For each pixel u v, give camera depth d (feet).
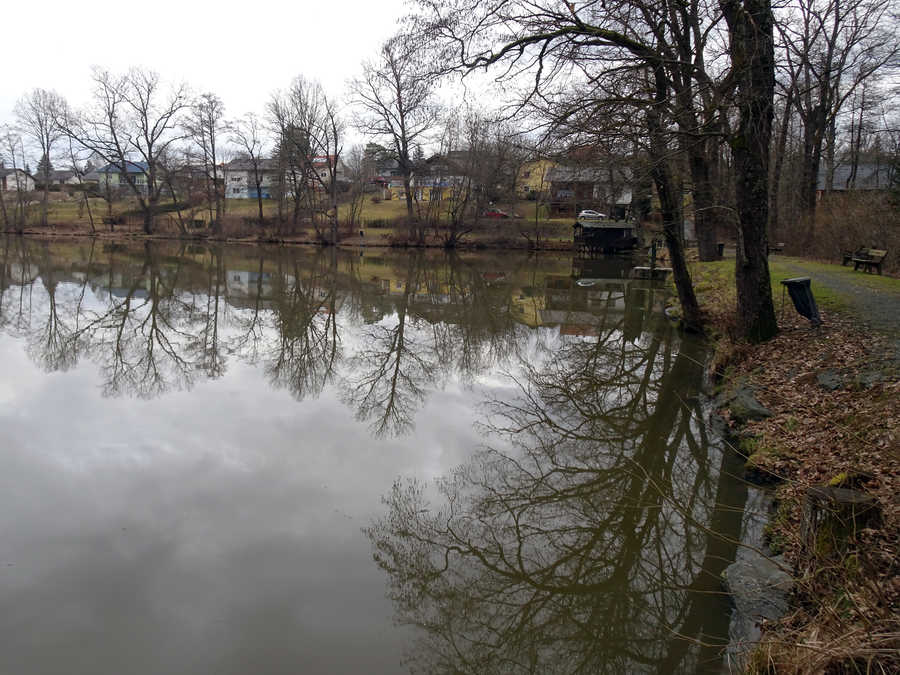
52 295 75.20
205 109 187.73
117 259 123.03
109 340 51.90
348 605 16.90
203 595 17.10
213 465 25.96
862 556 14.03
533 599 18.01
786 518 19.12
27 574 17.81
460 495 23.98
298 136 175.22
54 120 176.24
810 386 28.91
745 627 15.26
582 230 154.61
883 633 11.76
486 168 164.86
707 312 51.85
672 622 16.70
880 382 26.08
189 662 14.49
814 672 11.81
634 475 25.81
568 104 36.35
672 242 48.26
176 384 38.58
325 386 39.22
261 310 70.13
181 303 73.00
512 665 15.37
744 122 35.06
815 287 51.47
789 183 111.55
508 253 170.09
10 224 187.32
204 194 227.40
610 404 35.29
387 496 23.62
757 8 32.58
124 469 25.29
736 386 32.19
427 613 16.99
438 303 77.36
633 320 64.13
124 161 187.93
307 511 22.15
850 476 17.62
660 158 35.65
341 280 100.53
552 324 62.69
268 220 194.49
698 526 19.65
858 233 73.36
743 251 37.81
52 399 34.35
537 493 24.38
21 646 14.84
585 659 15.70
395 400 36.14
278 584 17.71
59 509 21.75
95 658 14.53
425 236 183.52
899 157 72.18
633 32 36.01
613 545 20.81
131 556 18.92
